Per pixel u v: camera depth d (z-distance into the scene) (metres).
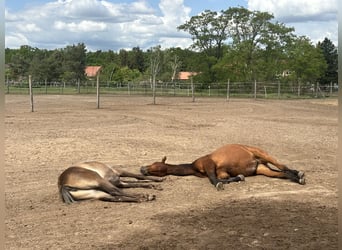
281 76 58.91
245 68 59.78
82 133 14.61
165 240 5.05
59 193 7.18
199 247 4.82
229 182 7.76
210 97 43.66
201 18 65.94
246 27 60.72
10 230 5.55
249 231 5.29
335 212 6.01
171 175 8.35
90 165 7.32
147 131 15.26
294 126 16.89
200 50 67.25
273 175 8.07
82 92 50.16
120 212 6.22
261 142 12.75
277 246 4.79
